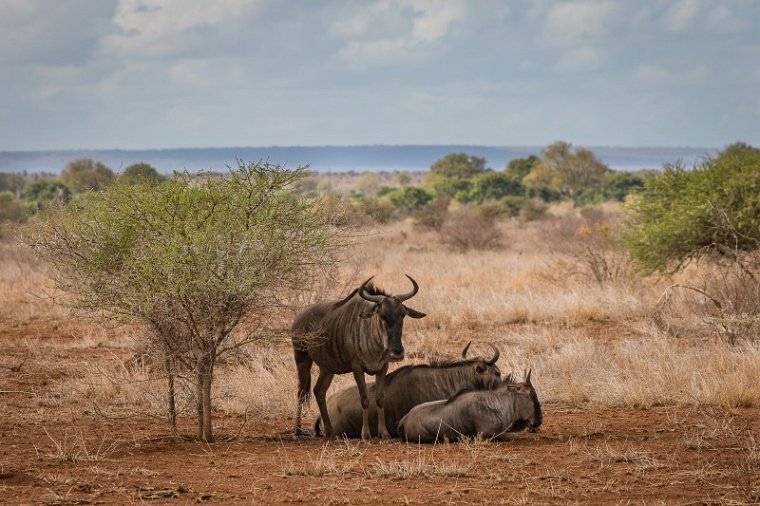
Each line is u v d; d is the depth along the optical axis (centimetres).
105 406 3161
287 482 2022
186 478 2064
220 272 2433
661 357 3466
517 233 13362
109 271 2528
